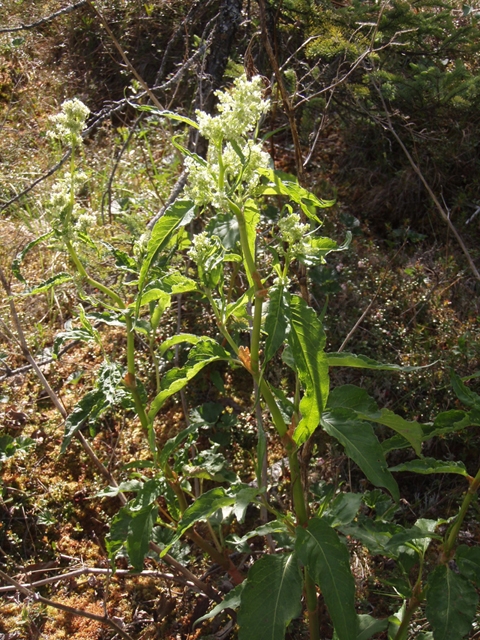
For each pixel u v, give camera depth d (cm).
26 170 573
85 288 459
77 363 432
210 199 200
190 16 568
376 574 311
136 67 675
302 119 526
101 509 360
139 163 574
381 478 199
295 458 216
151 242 201
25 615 277
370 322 415
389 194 523
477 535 323
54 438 388
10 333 425
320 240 210
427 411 372
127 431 392
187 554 329
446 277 455
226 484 358
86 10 675
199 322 425
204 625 304
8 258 492
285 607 196
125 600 320
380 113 501
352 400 219
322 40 451
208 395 407
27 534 347
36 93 702
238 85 191
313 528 201
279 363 404
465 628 195
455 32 519
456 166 534
